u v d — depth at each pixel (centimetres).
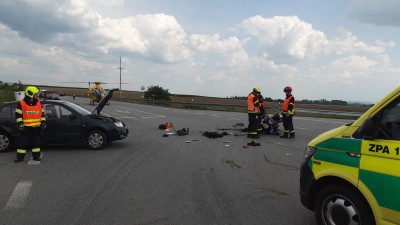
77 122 1110
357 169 380
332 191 407
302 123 2162
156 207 558
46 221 499
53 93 5881
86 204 572
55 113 1114
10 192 640
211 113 3148
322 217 423
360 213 381
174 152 1073
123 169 832
